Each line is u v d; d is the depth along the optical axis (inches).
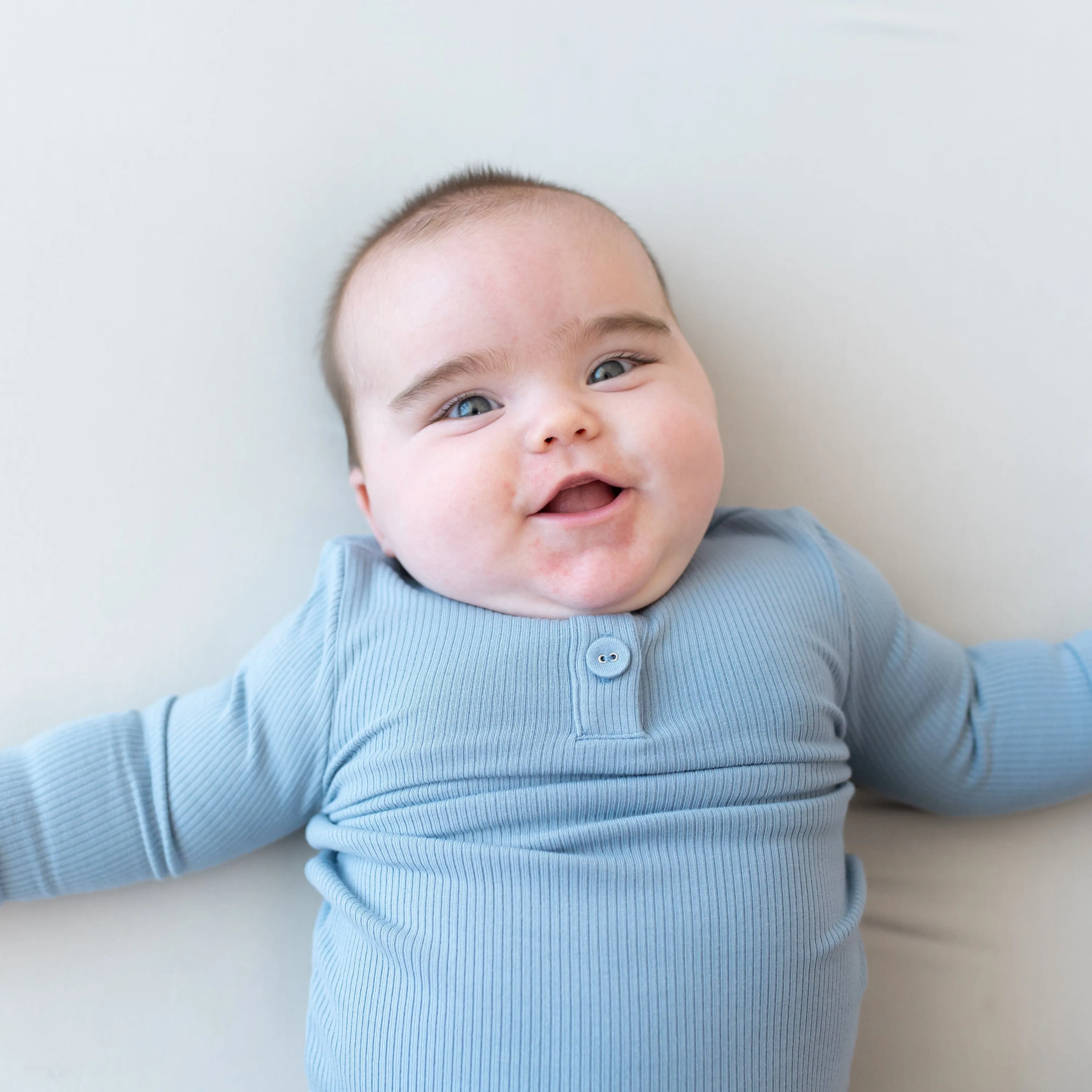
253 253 38.2
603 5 40.1
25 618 35.8
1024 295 39.4
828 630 31.7
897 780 34.7
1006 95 40.2
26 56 37.7
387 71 39.4
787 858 28.0
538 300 29.5
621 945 26.5
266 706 31.6
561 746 27.9
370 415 31.9
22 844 30.7
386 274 31.1
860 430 39.1
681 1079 26.0
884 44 40.5
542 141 39.7
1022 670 34.4
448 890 27.6
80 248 37.3
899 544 38.6
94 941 34.4
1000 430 38.9
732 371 39.4
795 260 39.7
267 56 38.9
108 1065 33.8
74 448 36.8
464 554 29.8
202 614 36.9
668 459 29.5
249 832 32.4
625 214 39.6
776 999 27.0
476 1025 26.4
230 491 37.5
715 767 28.0
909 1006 35.2
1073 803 36.6
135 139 37.9
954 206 39.8
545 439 28.5
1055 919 36.0
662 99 40.1
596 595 29.2
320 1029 29.5
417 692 29.3
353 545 34.4
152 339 37.4
